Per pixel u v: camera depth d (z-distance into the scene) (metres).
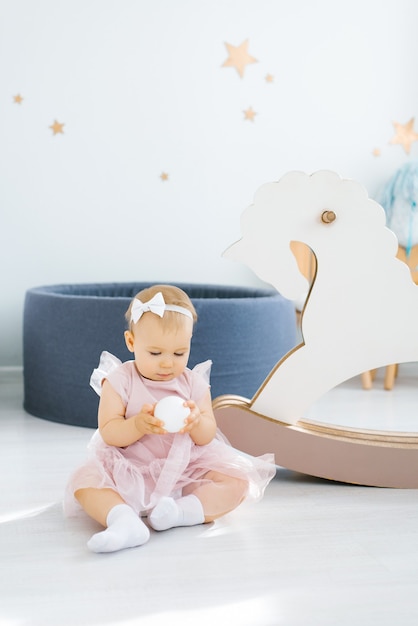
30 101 2.93
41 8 2.89
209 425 1.56
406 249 3.14
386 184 3.18
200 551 1.35
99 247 3.08
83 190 3.03
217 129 3.14
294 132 3.22
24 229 2.99
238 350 2.35
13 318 3.02
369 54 3.24
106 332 2.26
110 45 2.98
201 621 1.10
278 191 1.69
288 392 1.76
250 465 1.57
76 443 2.12
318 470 1.75
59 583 1.22
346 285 1.73
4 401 2.72
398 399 2.80
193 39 3.06
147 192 3.10
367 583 1.23
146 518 1.53
